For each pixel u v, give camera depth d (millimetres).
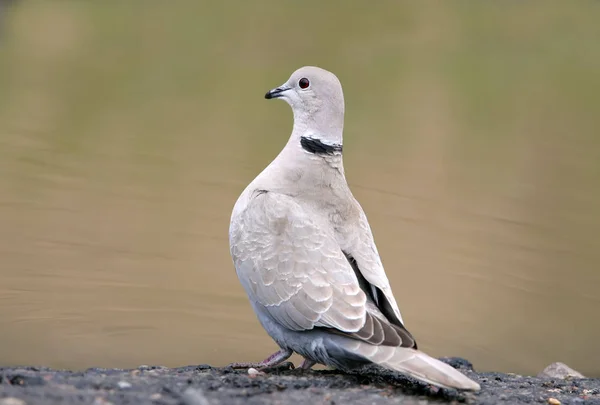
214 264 13891
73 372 8398
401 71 22672
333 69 22469
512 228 15898
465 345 12359
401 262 14523
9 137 17984
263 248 9297
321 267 8969
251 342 11578
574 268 14789
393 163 17891
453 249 15062
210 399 7645
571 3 28750
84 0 26297
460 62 23578
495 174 17875
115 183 16328
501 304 13508
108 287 12797
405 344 8242
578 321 13156
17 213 14961
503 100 21641
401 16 27719
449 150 18844
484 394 8867
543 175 18156
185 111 20094
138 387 7871
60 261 13508
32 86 20547
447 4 28844
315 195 9773
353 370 9289
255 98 21062
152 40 24016
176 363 10812
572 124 20797
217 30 25031
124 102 20188
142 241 14375
